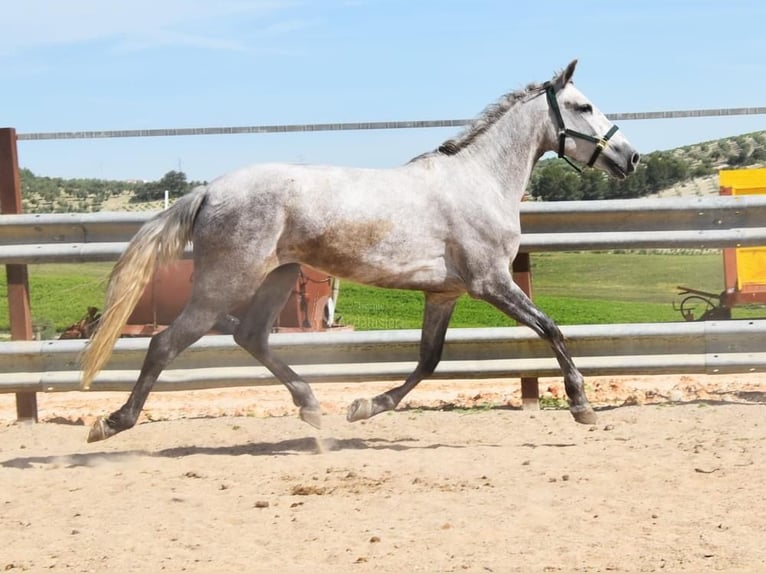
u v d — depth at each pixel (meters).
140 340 10.07
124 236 10.31
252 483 7.48
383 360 10.19
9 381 10.12
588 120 9.09
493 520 6.18
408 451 8.52
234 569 5.37
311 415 8.95
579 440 8.80
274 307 8.95
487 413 10.17
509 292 8.73
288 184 8.27
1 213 10.55
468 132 8.88
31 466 8.33
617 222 10.24
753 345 10.12
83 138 10.53
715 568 5.19
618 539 5.71
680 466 7.49
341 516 6.39
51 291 24.39
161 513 6.59
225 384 10.07
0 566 5.54
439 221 8.61
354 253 8.44
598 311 21.50
